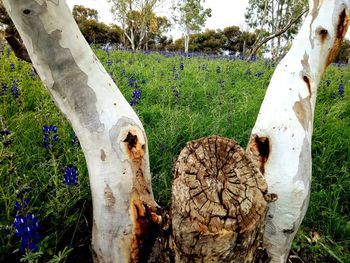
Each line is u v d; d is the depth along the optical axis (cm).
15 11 135
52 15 138
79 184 213
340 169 320
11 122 312
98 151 157
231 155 153
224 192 139
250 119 399
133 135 160
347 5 213
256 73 770
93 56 159
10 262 184
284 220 171
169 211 154
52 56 145
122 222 159
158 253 159
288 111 183
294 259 230
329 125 393
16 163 246
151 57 1146
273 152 175
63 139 293
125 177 157
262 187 144
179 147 332
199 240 130
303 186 171
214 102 475
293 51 214
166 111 400
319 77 217
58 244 198
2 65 512
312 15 220
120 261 165
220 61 1111
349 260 223
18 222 166
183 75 712
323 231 253
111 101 159
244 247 137
